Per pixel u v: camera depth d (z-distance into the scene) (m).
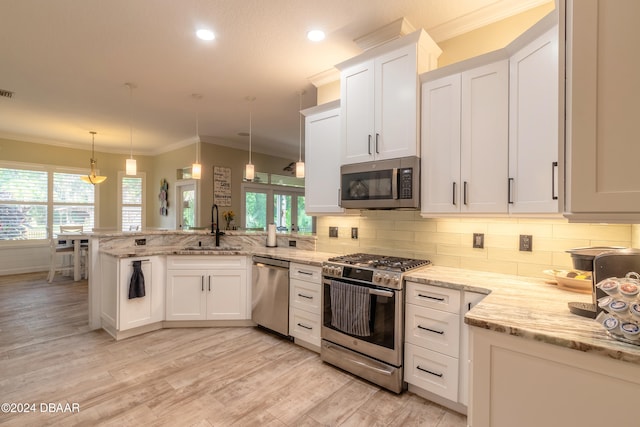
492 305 1.48
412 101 2.34
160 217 7.40
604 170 1.08
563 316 1.31
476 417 1.27
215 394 2.19
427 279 2.10
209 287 3.39
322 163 3.07
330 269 2.58
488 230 2.35
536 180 1.79
